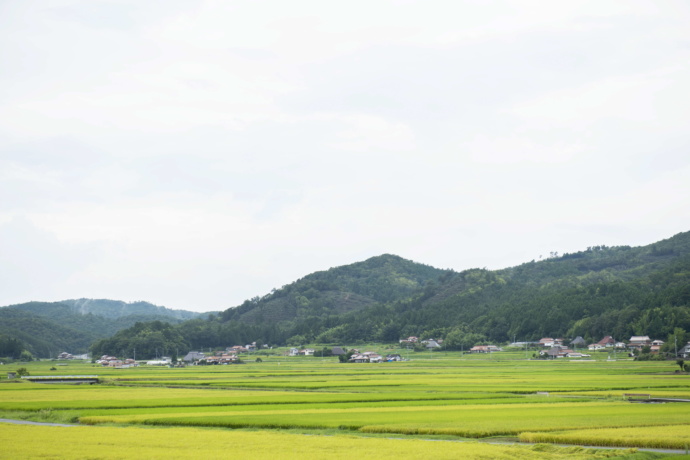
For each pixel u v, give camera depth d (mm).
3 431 62375
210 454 48938
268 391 116812
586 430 60812
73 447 52250
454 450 50781
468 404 88062
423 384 124312
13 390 120688
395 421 68688
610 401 91375
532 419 68812
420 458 47312
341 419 70875
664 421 65938
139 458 47312
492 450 50938
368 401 93750
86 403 90938
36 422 76062
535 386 114938
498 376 145250
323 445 53406
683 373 151250
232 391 117000
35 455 48594
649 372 155250
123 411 81750
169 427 68750
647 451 51562
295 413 77688
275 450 50812
